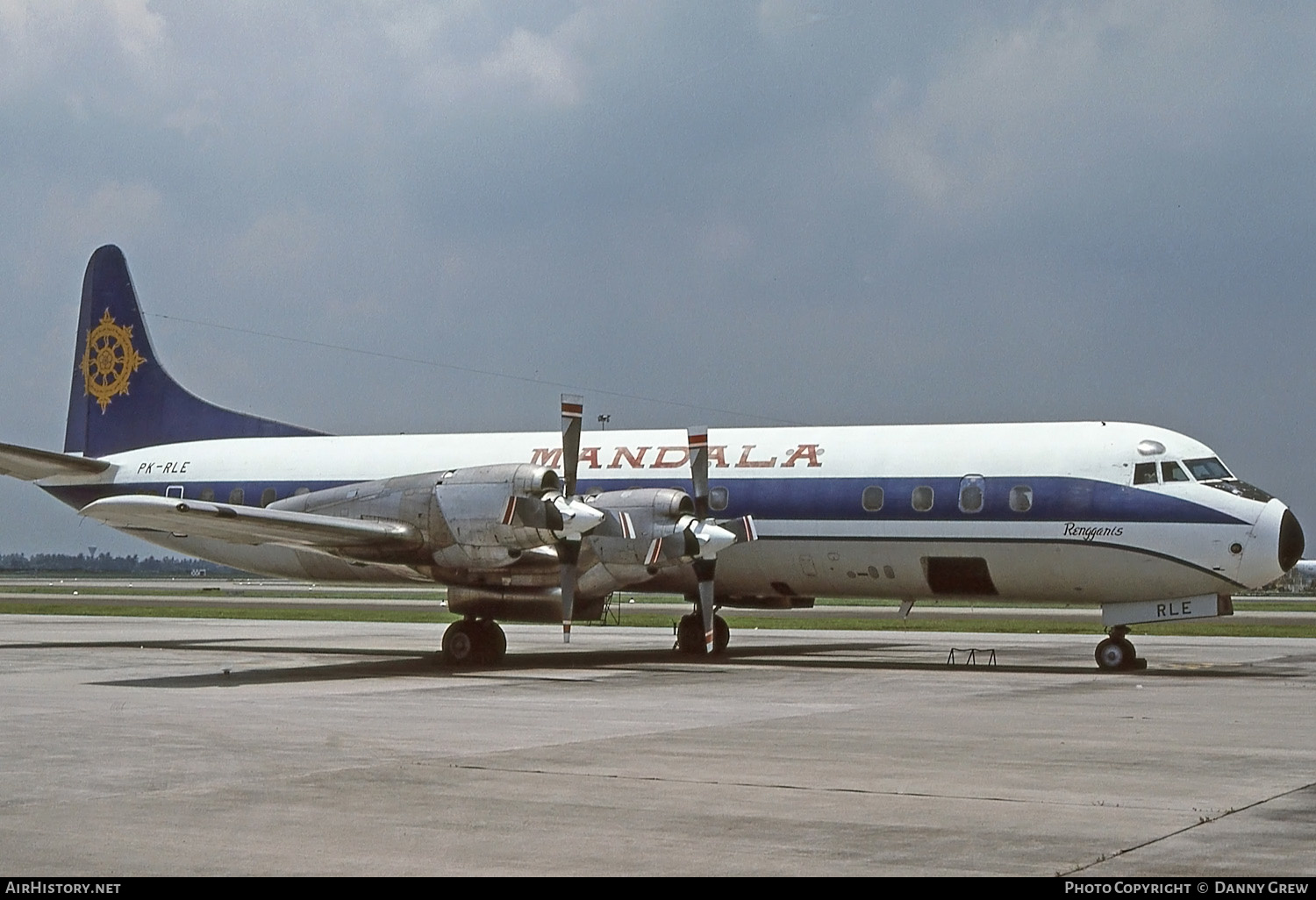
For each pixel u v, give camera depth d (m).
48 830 8.65
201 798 9.71
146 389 30.97
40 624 38.69
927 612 54.72
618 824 8.89
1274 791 10.08
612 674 20.84
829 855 8.02
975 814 9.21
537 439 26.52
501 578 21.98
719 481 24.36
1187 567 21.08
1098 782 10.49
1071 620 44.88
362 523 21.25
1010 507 22.06
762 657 25.36
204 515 20.20
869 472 23.28
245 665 22.42
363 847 8.20
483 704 16.05
